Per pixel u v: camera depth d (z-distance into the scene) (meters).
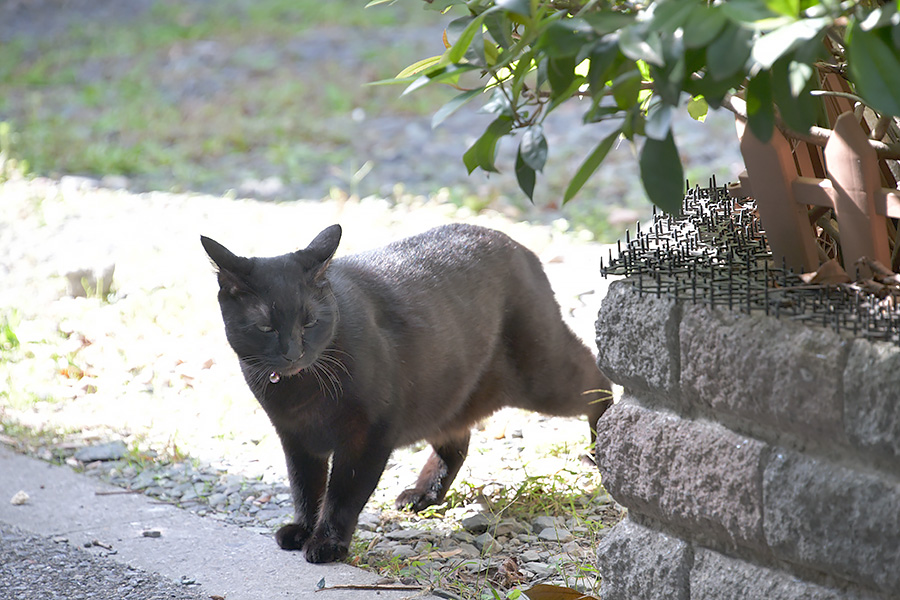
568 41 2.96
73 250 10.85
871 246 3.42
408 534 5.41
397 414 5.30
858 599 3.13
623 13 3.08
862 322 3.08
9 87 19.17
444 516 5.68
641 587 3.83
